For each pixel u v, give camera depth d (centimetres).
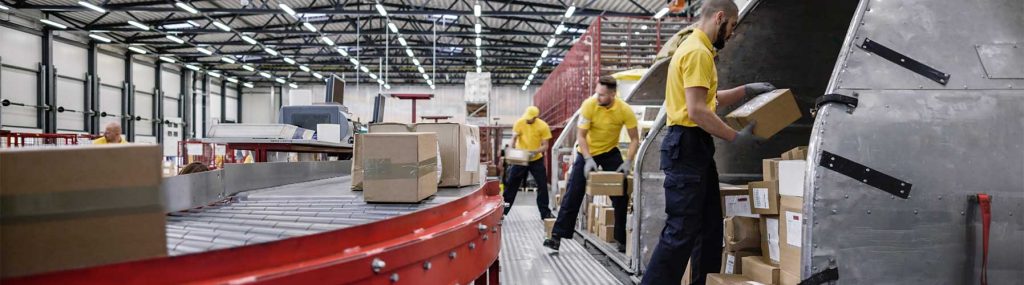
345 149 512
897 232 191
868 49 200
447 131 244
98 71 1730
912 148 193
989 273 188
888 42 200
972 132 193
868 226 191
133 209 93
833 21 308
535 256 442
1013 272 188
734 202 315
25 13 1383
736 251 303
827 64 341
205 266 90
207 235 123
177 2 1266
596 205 534
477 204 212
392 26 1574
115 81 1811
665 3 1325
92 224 89
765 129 229
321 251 107
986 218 186
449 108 2809
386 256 113
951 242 190
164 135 2080
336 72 2559
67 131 1584
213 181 188
